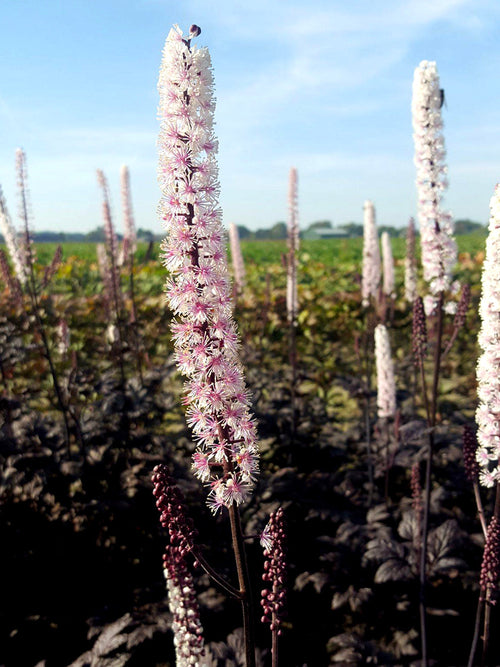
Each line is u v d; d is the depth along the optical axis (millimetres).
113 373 1055
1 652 636
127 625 579
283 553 342
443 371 1554
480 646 639
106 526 783
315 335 1941
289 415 1081
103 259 1710
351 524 753
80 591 727
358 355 1103
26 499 757
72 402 1023
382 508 795
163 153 298
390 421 1015
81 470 823
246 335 1579
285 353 1815
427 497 608
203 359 298
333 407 1375
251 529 754
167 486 309
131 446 922
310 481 873
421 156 646
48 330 1560
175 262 299
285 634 674
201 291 303
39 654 636
